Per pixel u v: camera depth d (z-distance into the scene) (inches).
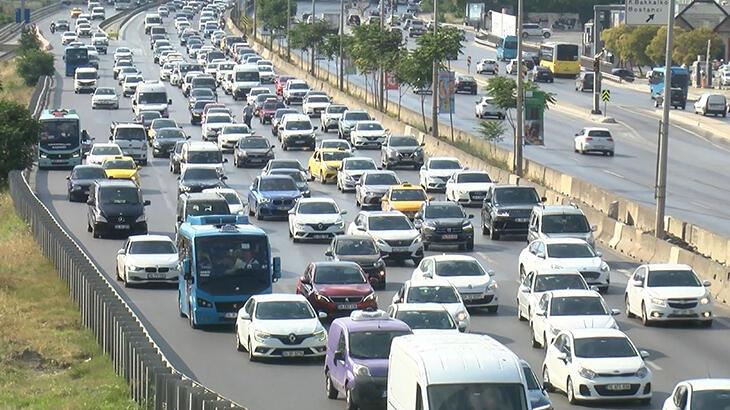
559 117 5319.9
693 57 7101.4
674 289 1915.6
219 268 1893.5
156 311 2032.5
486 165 3513.8
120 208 2751.0
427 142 4141.2
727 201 3238.2
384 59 5078.7
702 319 1907.0
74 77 6658.5
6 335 1791.3
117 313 1626.5
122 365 1553.9
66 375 1601.9
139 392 1412.4
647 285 1935.3
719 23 7327.8
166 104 4906.5
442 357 1064.2
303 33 6825.8
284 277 2303.2
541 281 1909.4
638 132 4810.5
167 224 2893.7
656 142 4512.8
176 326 1918.1
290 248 2623.0
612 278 2305.6
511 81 4033.0
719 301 2108.8
